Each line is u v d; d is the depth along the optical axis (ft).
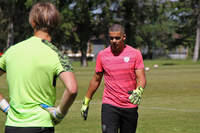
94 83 39.88
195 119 68.49
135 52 38.78
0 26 437.17
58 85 138.62
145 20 418.51
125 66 38.50
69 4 350.64
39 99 21.94
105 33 374.63
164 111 77.82
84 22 361.71
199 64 370.53
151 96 104.88
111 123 38.68
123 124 39.52
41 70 21.61
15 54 22.33
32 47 21.98
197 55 418.92
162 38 510.99
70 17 336.49
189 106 85.61
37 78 21.70
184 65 351.46
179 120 67.41
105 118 38.86
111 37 38.09
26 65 21.81
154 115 72.79
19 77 21.94
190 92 115.34
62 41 340.18
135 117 39.32
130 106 38.78
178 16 474.08
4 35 436.76
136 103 34.71
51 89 22.03
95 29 377.09
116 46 38.32
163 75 198.59
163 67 311.27
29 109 21.85
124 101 38.58
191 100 96.37
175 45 527.40
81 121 66.13
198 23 419.54
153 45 497.05
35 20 21.97
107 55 39.17
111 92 38.99
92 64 394.73
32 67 21.68
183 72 228.22
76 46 380.58
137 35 441.27
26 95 21.88
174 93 112.57
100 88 129.59
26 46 22.17
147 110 79.20
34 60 21.70
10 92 22.53
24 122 21.70
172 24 488.85
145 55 521.24
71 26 332.19
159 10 399.85
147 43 504.43
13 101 22.18
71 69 21.40
